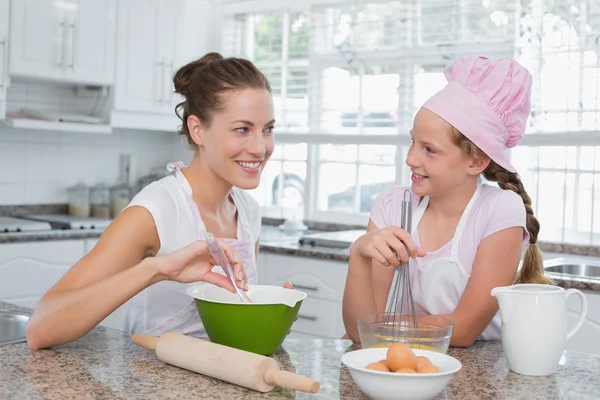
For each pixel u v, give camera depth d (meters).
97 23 3.64
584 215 3.15
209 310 1.22
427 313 1.54
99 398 1.00
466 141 1.37
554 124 3.17
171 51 3.99
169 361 1.16
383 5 3.68
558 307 1.17
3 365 1.16
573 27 3.10
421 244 1.54
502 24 3.30
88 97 3.89
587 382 1.14
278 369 1.06
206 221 1.56
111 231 1.39
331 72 3.91
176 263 1.22
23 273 3.14
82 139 4.07
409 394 0.96
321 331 3.06
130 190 4.12
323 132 3.93
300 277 3.12
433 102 1.39
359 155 3.90
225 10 4.27
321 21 3.93
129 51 3.79
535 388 1.10
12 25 3.31
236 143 1.43
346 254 2.95
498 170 1.51
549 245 3.19
